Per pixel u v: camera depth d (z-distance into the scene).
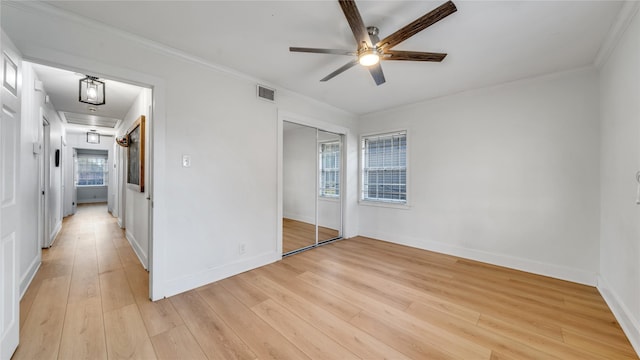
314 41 2.32
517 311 2.23
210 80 2.74
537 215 3.07
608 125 2.44
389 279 2.89
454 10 1.59
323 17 1.97
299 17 1.97
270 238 3.39
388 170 4.57
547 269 3.00
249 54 2.56
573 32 2.11
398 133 4.43
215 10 1.89
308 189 4.70
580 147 2.81
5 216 1.54
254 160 3.17
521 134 3.17
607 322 2.07
